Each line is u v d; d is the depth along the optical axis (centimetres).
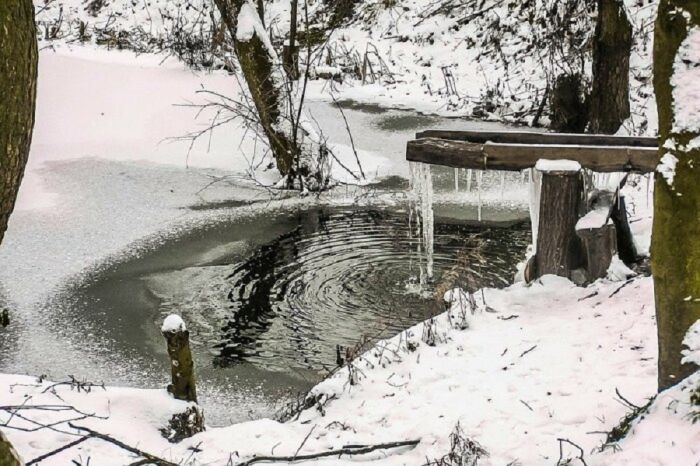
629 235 848
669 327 432
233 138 1711
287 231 1250
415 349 693
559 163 775
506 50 2227
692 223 415
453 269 1001
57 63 2066
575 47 1944
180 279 1063
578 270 795
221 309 968
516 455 496
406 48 2430
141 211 1338
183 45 2400
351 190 1453
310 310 955
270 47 1464
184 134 1716
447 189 1431
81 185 1451
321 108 2041
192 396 586
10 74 224
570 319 712
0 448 217
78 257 1141
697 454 386
